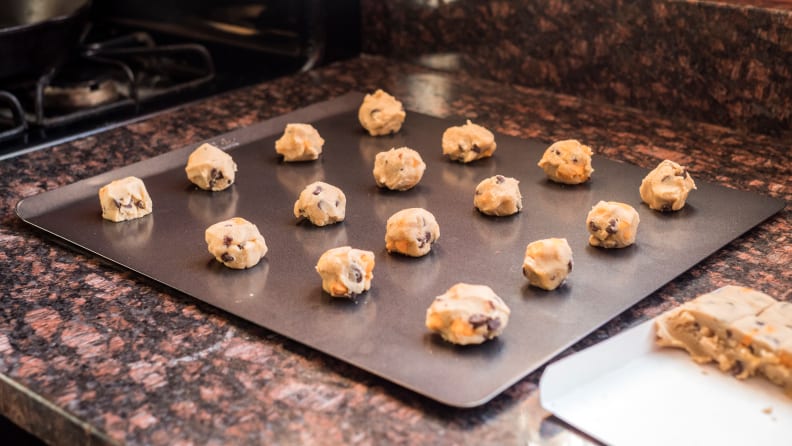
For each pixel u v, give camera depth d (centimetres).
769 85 79
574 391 47
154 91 95
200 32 106
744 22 79
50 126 83
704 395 47
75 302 56
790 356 47
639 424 45
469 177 72
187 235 63
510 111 87
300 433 44
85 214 66
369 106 80
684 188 65
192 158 70
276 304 54
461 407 45
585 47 88
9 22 94
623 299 54
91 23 104
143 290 57
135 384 48
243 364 49
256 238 59
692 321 49
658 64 84
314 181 71
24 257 61
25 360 50
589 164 70
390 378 47
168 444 44
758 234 63
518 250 60
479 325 49
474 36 95
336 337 51
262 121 84
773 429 45
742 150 77
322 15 99
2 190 72
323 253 60
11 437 59
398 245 59
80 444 46
